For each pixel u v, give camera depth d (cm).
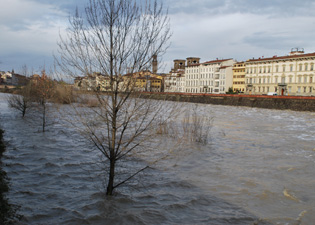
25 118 3108
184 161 1444
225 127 2873
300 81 7675
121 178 1127
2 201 718
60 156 1462
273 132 2611
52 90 2236
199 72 11719
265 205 934
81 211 827
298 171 1330
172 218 816
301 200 984
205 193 1020
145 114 866
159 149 1617
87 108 852
